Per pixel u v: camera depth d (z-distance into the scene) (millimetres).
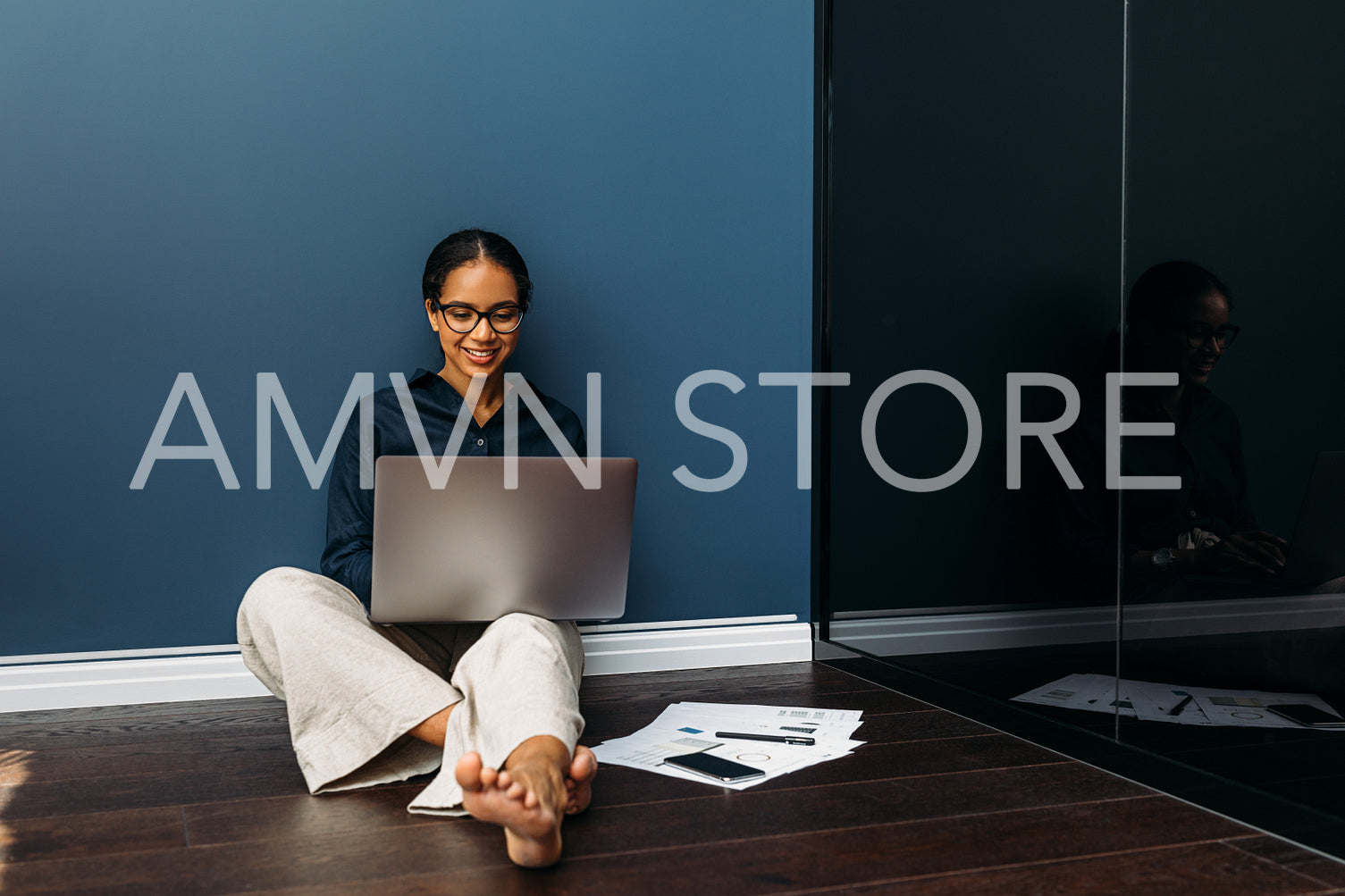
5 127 1912
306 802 1387
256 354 2066
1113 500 1542
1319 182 1194
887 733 1759
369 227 2135
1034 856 1186
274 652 1532
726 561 2396
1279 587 1251
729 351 2400
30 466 1933
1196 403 1384
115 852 1196
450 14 2184
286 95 2080
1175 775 1417
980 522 1858
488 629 1479
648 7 2334
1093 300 1582
